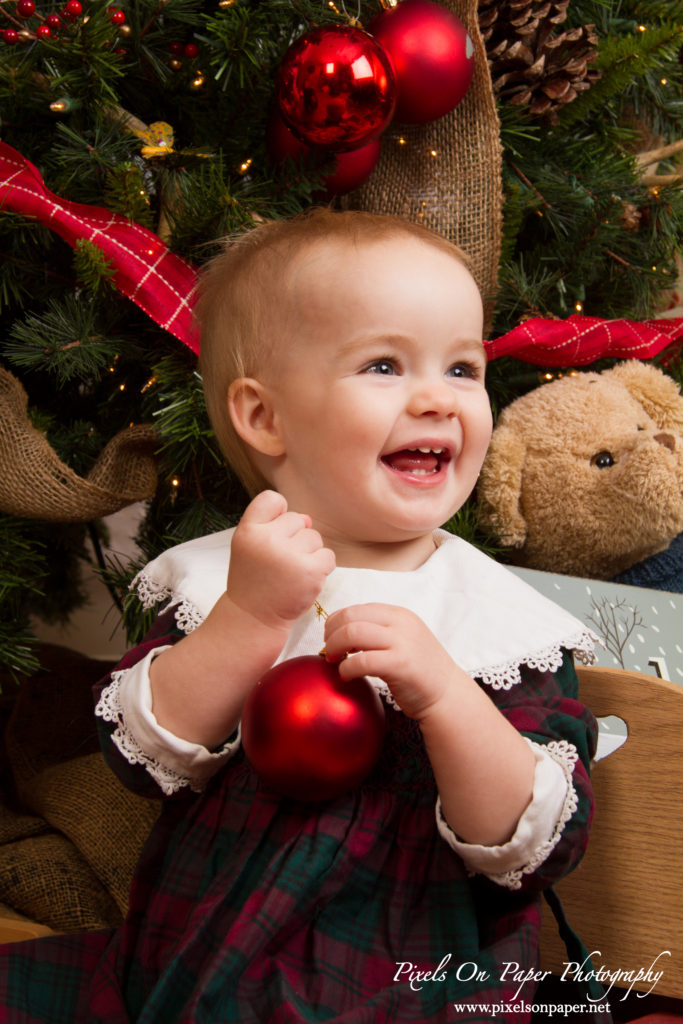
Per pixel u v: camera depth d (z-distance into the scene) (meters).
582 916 0.78
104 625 1.97
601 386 1.23
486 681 0.71
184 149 1.06
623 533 1.18
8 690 1.45
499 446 1.21
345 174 1.11
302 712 0.65
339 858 0.67
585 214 1.29
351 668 0.65
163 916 0.71
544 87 1.23
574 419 1.20
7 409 1.06
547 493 1.20
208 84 1.11
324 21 1.11
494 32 1.22
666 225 1.34
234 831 0.72
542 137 1.32
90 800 1.18
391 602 0.76
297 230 0.82
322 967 0.65
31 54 1.02
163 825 0.77
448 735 0.65
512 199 1.22
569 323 1.23
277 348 0.78
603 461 1.19
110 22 1.00
